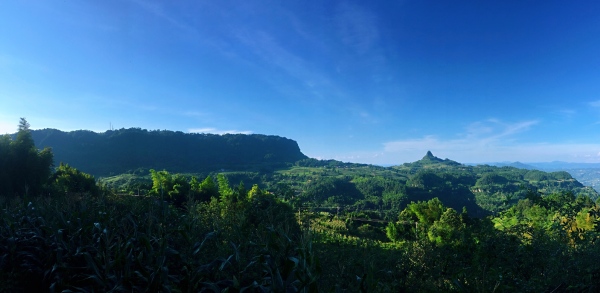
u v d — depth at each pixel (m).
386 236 27.33
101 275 4.59
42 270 5.30
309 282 3.86
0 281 4.78
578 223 6.42
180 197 23.56
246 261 4.91
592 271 4.62
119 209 7.57
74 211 6.74
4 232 5.92
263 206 9.58
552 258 4.84
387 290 5.02
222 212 8.05
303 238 4.64
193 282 4.33
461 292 4.74
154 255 4.76
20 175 18.67
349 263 5.54
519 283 4.69
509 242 5.54
